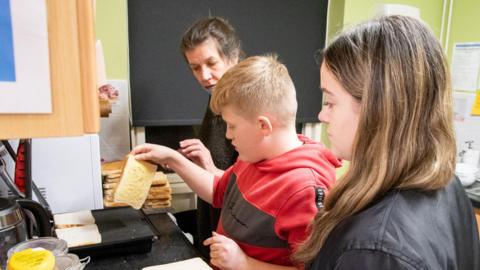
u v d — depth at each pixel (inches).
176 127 73.4
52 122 12.9
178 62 69.2
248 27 74.1
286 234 30.7
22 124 12.5
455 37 82.3
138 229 38.8
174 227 45.6
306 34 80.1
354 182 19.5
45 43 12.2
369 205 18.5
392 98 18.2
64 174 44.3
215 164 52.8
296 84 81.4
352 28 21.3
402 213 17.1
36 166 42.6
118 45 64.7
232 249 31.1
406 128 18.3
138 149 40.7
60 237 36.1
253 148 34.4
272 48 77.3
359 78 19.2
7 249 26.4
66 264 25.9
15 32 11.7
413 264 15.3
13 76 12.0
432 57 18.7
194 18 69.0
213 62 48.1
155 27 66.6
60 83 12.7
